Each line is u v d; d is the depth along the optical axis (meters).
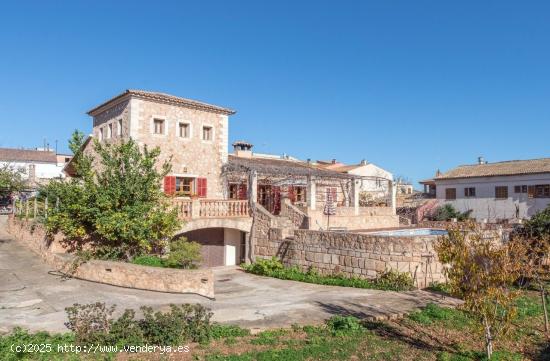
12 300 13.85
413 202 48.22
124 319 10.38
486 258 9.66
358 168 48.44
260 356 9.40
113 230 17.73
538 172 38.38
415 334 11.45
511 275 9.61
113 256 18.14
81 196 17.98
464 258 9.73
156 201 19.14
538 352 10.67
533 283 16.98
